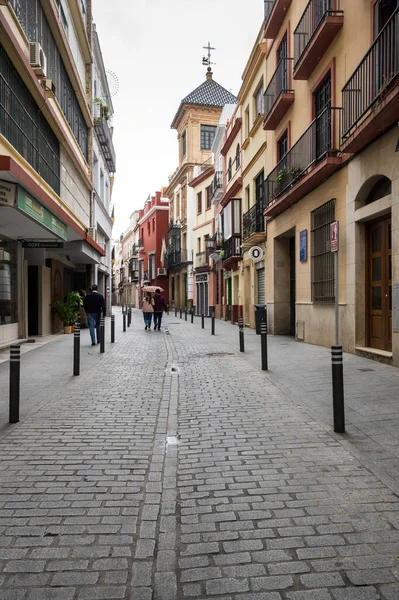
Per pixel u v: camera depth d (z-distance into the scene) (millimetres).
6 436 5246
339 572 2660
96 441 5082
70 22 18297
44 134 13383
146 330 21281
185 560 2799
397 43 8078
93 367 10148
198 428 5527
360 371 8250
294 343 13844
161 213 53219
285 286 17453
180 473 4156
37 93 11641
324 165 11109
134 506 3523
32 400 6988
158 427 5605
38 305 17031
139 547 2943
